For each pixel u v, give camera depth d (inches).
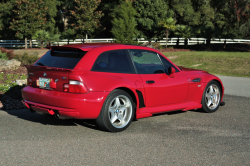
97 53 178.1
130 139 167.5
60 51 188.9
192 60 813.2
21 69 420.5
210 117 226.8
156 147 155.1
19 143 156.6
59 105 167.9
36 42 1427.2
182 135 177.6
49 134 173.3
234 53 917.2
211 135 179.0
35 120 205.6
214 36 1421.0
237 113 242.5
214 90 248.1
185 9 1546.5
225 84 436.5
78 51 179.8
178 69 223.1
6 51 548.1
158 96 201.3
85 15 1323.8
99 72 173.8
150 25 1336.1
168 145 158.7
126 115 185.2
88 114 167.0
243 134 182.7
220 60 759.1
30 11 1272.1
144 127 193.8
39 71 181.2
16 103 259.3
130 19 1189.7
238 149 155.2
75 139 165.0
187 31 1422.2
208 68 705.6
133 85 184.7
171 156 142.8
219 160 139.3
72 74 164.6
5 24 1627.7
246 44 1694.1
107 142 161.2
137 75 191.6
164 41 1439.5
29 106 189.2
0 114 221.9
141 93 190.1
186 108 225.6
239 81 480.7
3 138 164.2
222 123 208.8
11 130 179.9
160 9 1347.2
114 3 1692.9
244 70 643.5
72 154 142.3
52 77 173.8
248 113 243.3
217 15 1504.7
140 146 156.1
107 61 181.2
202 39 1535.4
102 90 169.0
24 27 1274.6
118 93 176.6
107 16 1737.2
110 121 174.7
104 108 171.2
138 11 1384.1
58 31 1886.1
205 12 1518.2
